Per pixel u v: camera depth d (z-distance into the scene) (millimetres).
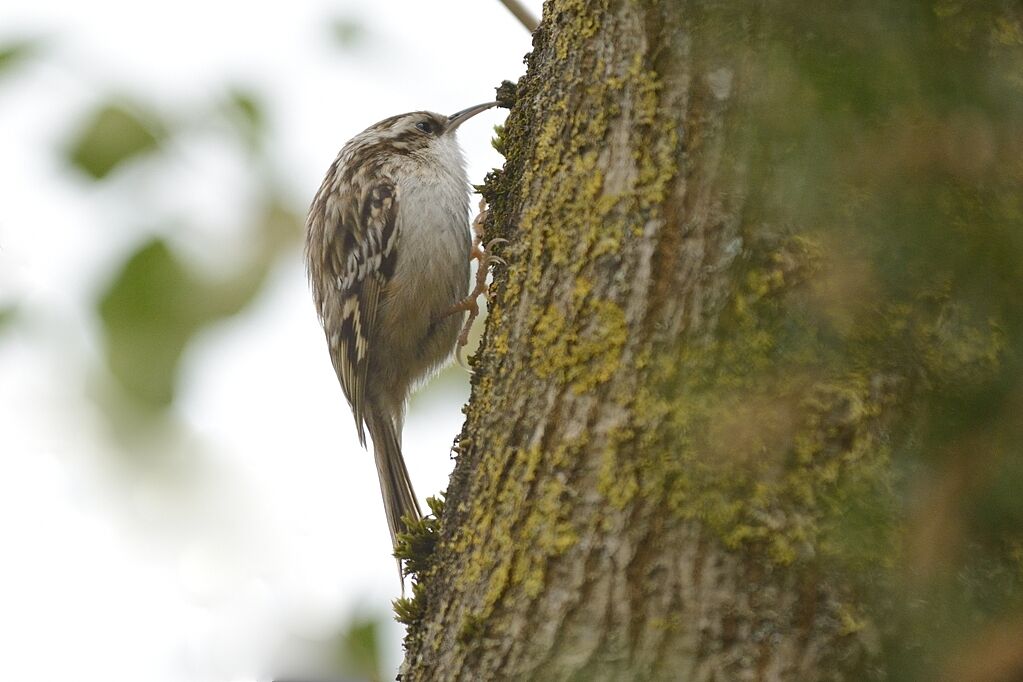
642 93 3836
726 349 3490
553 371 3828
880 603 3162
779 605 3301
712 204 3605
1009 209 2732
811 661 3238
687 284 3607
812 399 3338
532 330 3943
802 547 3293
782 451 3348
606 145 3914
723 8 3553
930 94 2590
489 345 4227
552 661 3559
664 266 3670
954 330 2889
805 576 3285
